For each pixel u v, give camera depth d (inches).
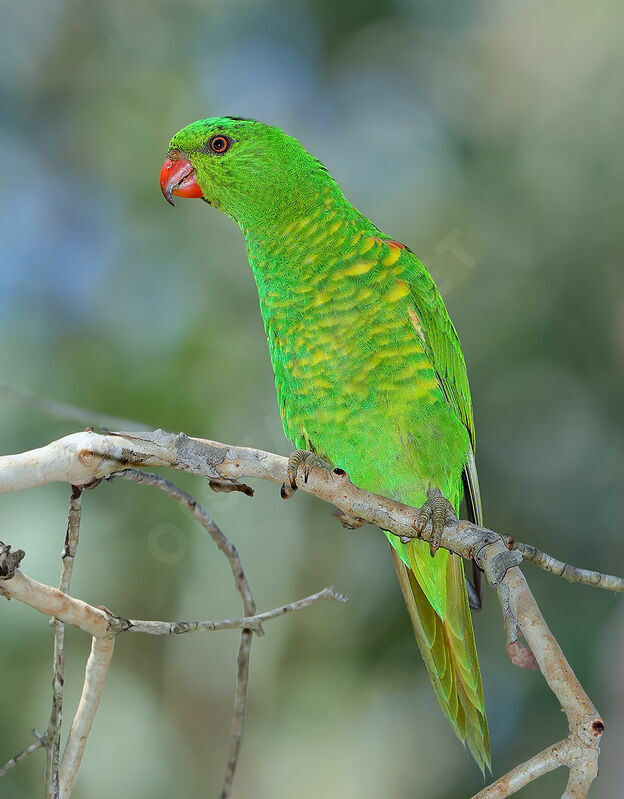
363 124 614.5
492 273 533.6
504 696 593.3
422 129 600.1
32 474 188.1
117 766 508.4
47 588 179.0
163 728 541.0
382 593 550.9
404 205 564.1
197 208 592.1
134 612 523.8
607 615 550.0
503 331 533.3
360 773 561.6
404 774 576.1
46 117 685.3
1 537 473.4
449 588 283.9
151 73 655.8
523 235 529.3
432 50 645.3
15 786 487.8
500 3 589.9
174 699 558.6
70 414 192.1
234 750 196.1
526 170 526.9
